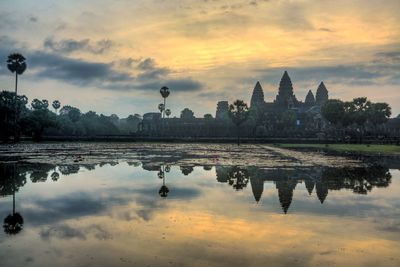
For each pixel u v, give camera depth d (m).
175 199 20.84
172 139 109.25
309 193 22.92
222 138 112.88
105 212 17.61
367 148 74.31
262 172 33.78
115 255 11.83
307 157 52.31
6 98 89.75
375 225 15.52
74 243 13.00
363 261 11.46
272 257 11.73
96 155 54.03
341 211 18.05
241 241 13.26
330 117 124.62
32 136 106.12
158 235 13.91
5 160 44.09
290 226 15.28
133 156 52.78
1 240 13.36
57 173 32.25
